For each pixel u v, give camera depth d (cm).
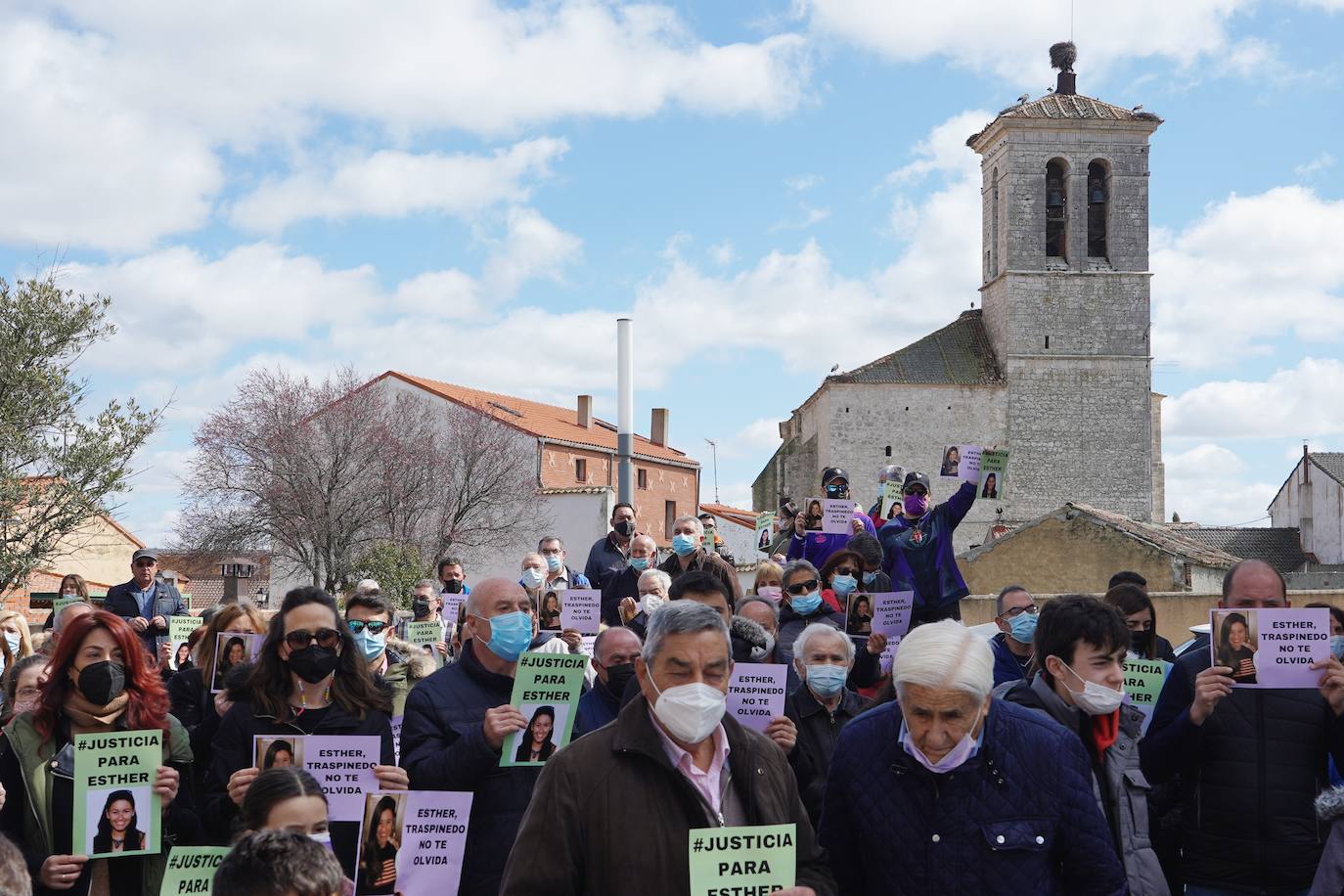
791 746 665
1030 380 6131
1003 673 831
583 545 5703
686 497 8031
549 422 7300
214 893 410
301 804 509
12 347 2772
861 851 484
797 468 6544
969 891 457
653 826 441
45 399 2778
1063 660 570
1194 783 630
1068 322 6150
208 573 4938
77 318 2864
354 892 550
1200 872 626
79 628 594
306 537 4862
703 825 445
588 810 442
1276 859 606
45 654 729
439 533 5191
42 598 3919
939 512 1205
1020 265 6156
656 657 449
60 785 586
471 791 583
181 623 1184
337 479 4891
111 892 591
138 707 600
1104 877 464
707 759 462
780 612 967
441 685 639
